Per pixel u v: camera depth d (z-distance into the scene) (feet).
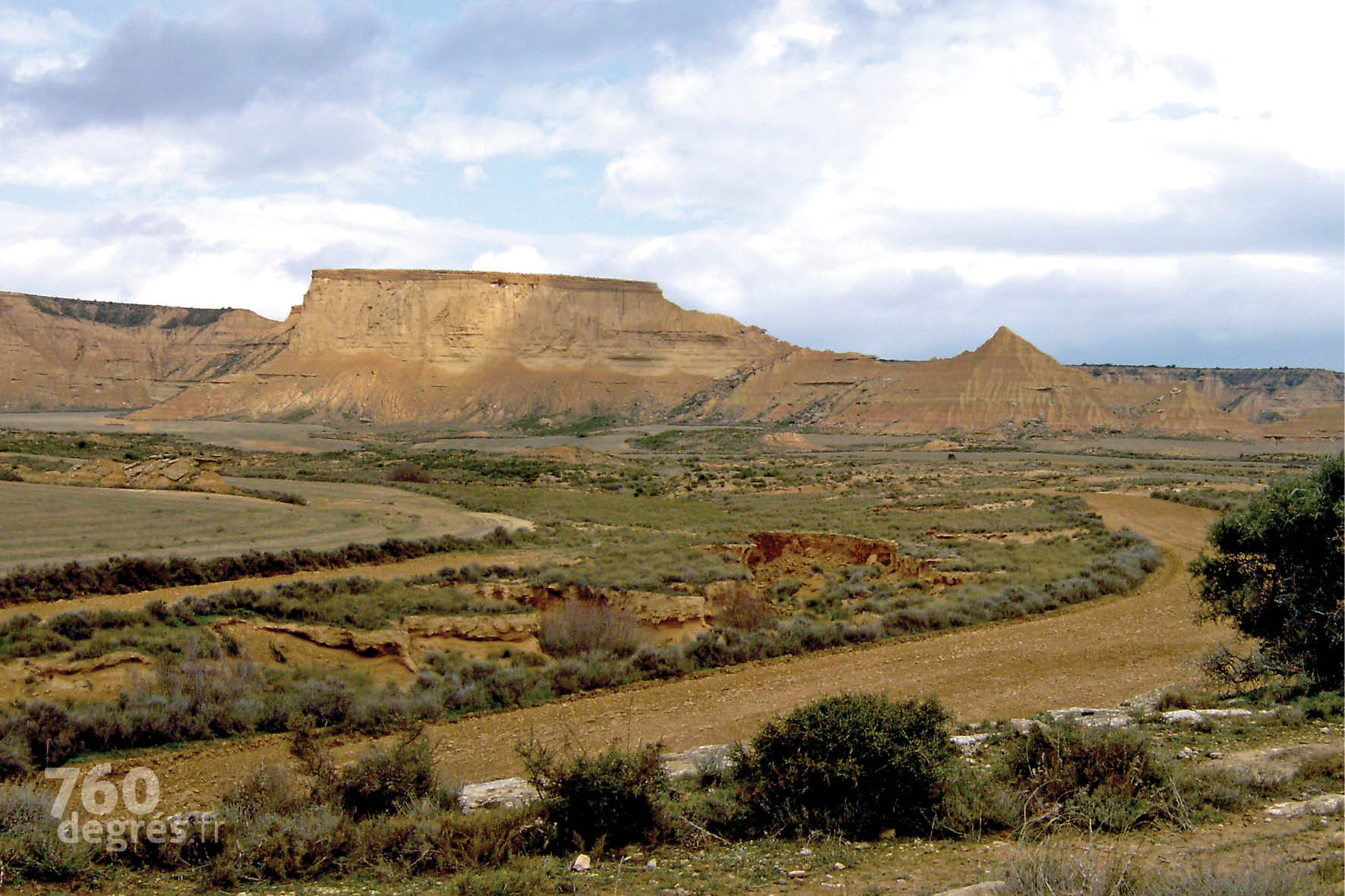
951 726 55.72
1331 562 67.15
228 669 70.44
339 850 37.19
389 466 305.32
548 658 84.89
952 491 256.93
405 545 123.85
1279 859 30.96
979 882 31.40
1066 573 122.83
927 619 98.78
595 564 117.70
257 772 47.06
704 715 68.49
